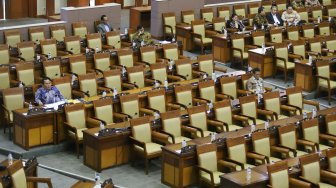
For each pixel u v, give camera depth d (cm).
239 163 1673
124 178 1739
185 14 2888
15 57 2350
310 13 3094
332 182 1652
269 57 2491
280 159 1778
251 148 1764
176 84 2130
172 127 1844
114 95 1966
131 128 1794
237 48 2577
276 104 2052
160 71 2222
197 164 1662
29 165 1514
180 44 2567
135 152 1797
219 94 2130
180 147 1697
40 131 1852
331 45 2666
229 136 1777
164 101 2022
